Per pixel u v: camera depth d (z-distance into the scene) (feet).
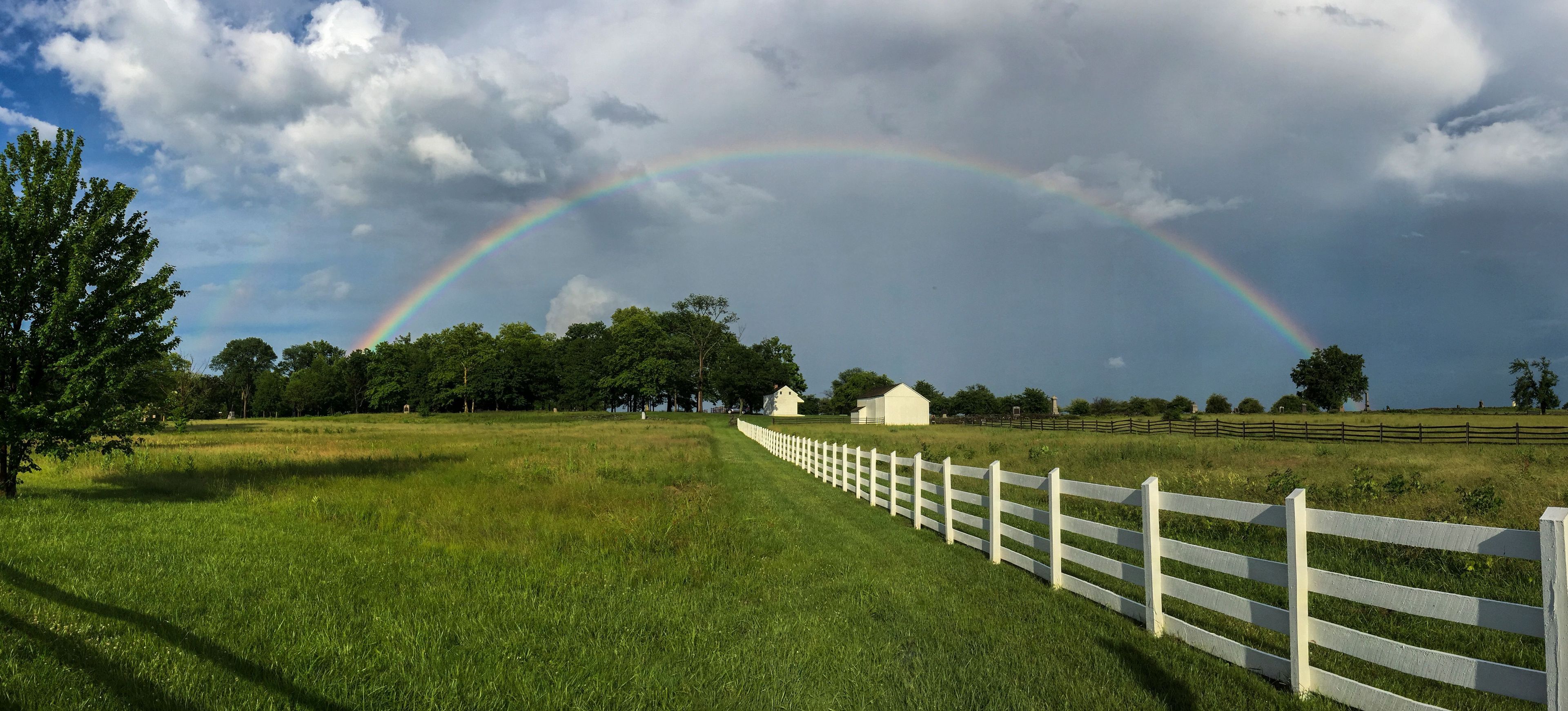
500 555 29.78
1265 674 17.11
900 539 36.81
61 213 46.96
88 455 70.85
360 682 15.97
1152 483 20.95
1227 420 209.77
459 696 15.38
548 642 19.08
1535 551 12.17
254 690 15.02
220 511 40.47
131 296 48.65
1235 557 17.88
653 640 19.65
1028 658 18.44
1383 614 21.66
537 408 399.24
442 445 112.16
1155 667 17.74
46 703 13.75
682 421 304.30
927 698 15.81
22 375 44.70
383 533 34.60
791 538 35.73
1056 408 305.73
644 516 38.52
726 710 15.25
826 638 19.89
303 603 21.81
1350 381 364.17
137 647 17.12
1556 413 248.32
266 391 429.79
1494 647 18.49
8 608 19.48
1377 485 46.80
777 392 391.65
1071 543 34.65
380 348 406.62
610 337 399.85
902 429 219.20
